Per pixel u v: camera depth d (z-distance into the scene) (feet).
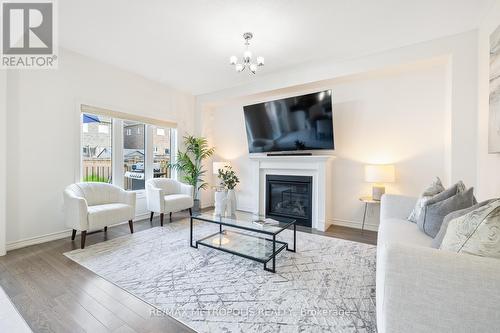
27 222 9.36
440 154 10.14
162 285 6.41
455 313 2.77
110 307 5.48
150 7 7.46
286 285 6.39
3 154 8.39
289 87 12.76
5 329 4.76
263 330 4.73
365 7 7.38
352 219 12.15
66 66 10.43
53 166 10.07
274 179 13.52
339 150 12.48
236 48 10.14
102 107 11.71
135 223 12.58
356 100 11.94
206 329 4.78
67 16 7.95
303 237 10.35
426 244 5.24
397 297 3.04
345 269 7.30
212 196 17.51
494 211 3.13
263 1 7.13
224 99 15.53
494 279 2.65
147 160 14.28
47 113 9.90
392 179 10.19
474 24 8.19
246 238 9.15
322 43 9.62
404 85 10.85
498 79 6.48
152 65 12.00
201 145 16.21
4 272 7.11
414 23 8.19
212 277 6.84
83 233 8.97
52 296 5.90
